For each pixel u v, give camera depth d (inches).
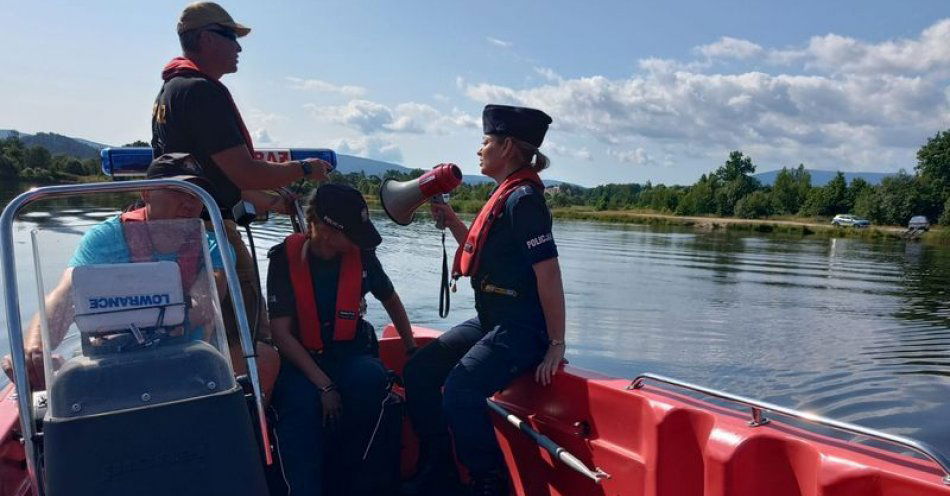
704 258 1227.9
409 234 975.0
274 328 108.2
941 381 392.8
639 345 464.8
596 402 101.6
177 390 66.7
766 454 81.3
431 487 121.9
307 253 110.1
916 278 1000.2
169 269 70.6
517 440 115.8
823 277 976.3
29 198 67.9
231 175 100.7
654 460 91.0
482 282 109.9
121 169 120.9
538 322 107.8
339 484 112.7
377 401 110.7
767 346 473.4
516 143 109.0
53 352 69.1
